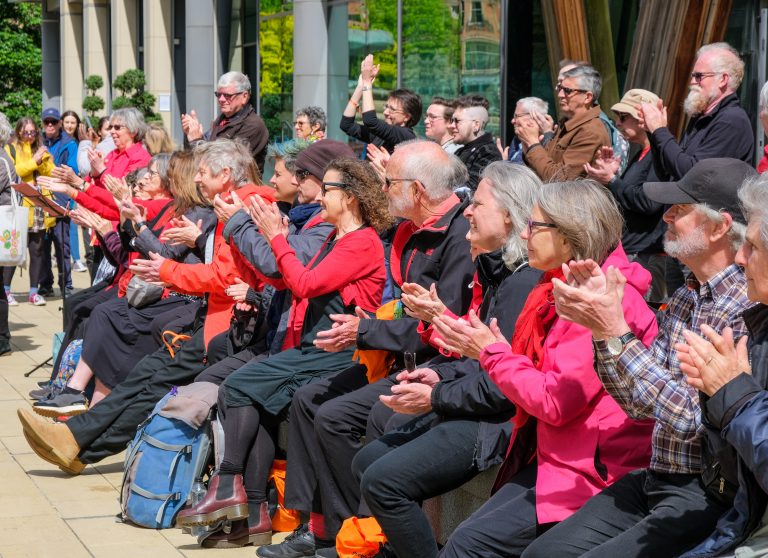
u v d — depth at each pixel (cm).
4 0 3447
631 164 612
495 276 433
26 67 3472
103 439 610
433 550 408
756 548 295
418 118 888
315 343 480
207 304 635
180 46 2234
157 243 675
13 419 739
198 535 510
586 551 334
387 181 483
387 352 493
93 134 1422
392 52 1265
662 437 334
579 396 351
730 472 306
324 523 489
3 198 933
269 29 1689
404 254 487
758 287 299
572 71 640
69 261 1258
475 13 1077
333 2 1420
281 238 516
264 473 520
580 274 337
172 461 539
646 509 342
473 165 757
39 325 1105
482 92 1072
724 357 294
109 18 2781
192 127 942
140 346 698
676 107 844
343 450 477
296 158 614
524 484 378
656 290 568
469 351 382
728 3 839
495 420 404
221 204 552
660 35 848
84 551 504
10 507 565
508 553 362
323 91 1454
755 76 903
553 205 367
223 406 520
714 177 345
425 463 401
